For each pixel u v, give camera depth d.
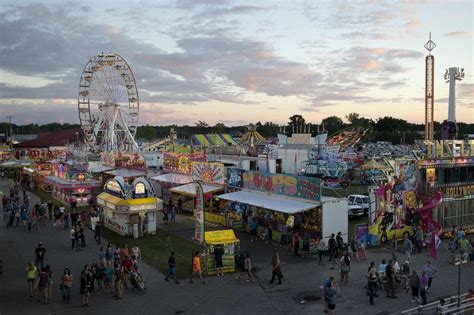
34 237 29.80
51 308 17.16
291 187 27.52
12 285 20.00
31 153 99.12
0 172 79.00
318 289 18.94
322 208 25.05
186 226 33.12
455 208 29.88
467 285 19.44
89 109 68.44
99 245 27.34
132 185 29.97
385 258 23.72
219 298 18.02
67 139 112.00
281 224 28.20
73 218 32.53
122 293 18.66
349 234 29.41
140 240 28.59
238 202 31.11
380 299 17.77
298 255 24.59
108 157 58.84
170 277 20.52
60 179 46.78
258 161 52.28
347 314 16.16
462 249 22.80
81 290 17.42
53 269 22.34
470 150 31.38
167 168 46.25
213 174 36.16
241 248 26.23
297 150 67.88
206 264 21.33
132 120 72.56
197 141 98.19
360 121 191.75
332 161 57.28
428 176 28.95
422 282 17.12
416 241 25.27
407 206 27.95
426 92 43.56
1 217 37.50
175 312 16.55
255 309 16.72
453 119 41.88
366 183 56.56
